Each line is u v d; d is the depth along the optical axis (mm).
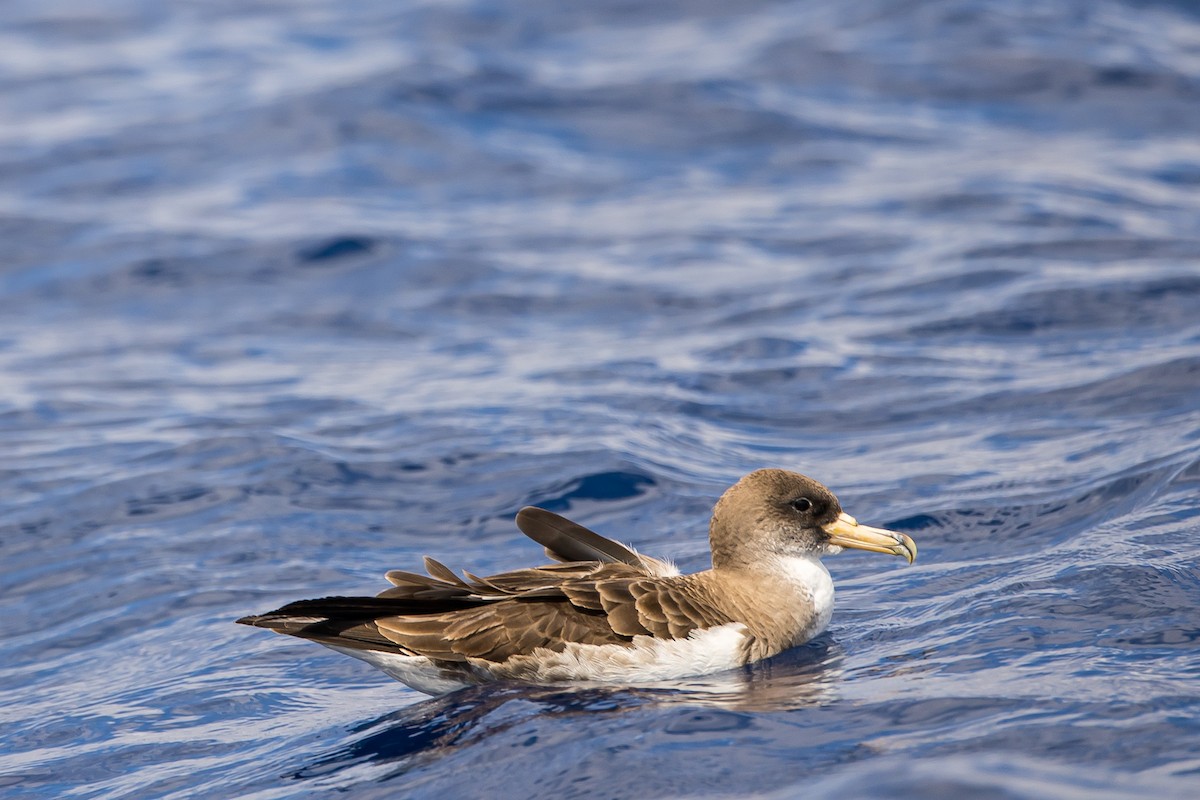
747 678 9484
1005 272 20312
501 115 30438
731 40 34938
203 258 23500
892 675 9086
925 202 24438
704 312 20250
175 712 10172
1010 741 7496
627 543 12938
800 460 14688
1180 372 15414
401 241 23906
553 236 24219
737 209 25172
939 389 16281
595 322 20250
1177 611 9344
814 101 30875
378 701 10016
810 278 21297
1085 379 15797
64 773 9352
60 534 13977
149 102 32625
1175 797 6492
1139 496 11891
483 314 20891
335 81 32094
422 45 35500
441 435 15875
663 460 14797
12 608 12492
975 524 12383
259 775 8828
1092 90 30203
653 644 9547
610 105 30797
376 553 13133
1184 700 7797
